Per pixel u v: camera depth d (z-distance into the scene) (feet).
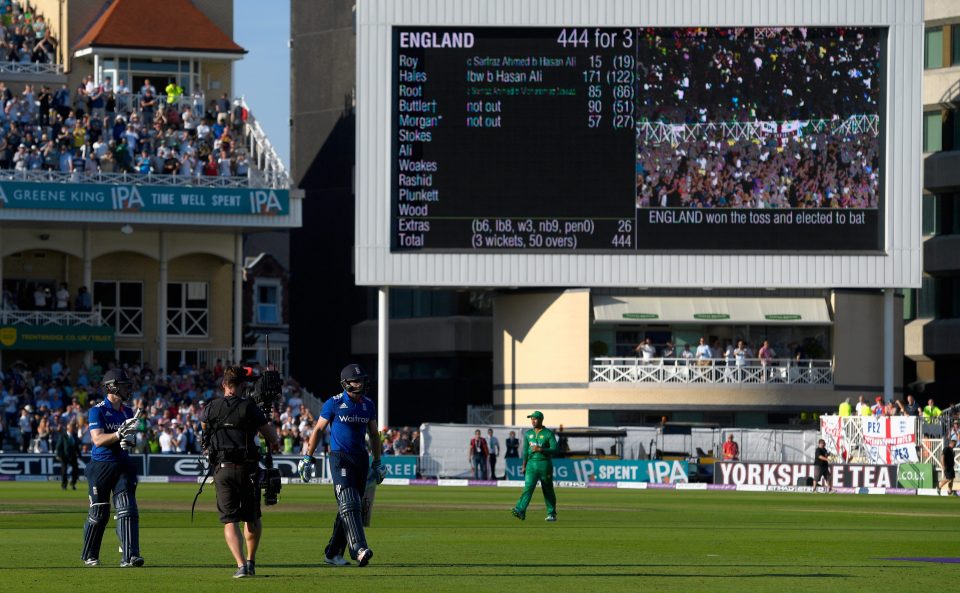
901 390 440.86
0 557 122.31
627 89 392.88
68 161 426.10
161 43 474.08
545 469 187.73
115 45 468.34
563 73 392.88
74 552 127.95
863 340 428.56
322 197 549.95
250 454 103.86
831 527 182.29
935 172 488.85
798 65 394.93
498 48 393.70
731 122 393.91
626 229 393.70
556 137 393.29
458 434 371.15
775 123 394.93
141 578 103.50
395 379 515.91
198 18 483.92
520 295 436.76
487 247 394.32
